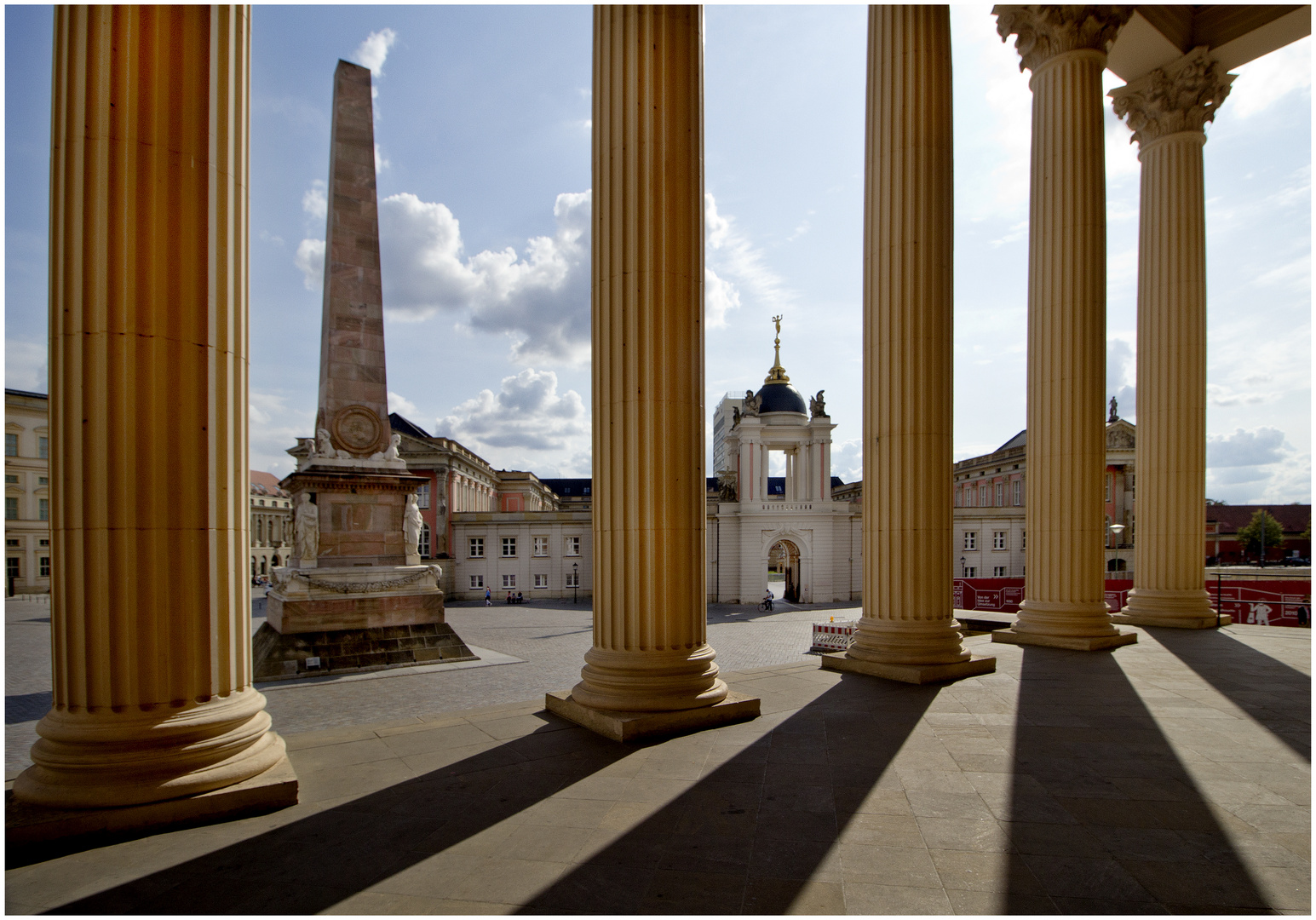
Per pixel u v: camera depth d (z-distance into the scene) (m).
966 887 4.92
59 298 6.34
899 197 12.46
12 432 67.06
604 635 9.40
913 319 12.34
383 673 23.59
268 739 7.19
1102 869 5.16
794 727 9.03
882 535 12.59
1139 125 19.97
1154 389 19.25
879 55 12.77
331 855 5.55
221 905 4.84
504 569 61.97
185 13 6.62
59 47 6.43
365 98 26.14
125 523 6.26
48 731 6.27
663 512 9.15
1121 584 38.50
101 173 6.24
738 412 68.62
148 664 6.37
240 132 7.11
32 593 67.50
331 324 25.34
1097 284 15.37
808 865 5.27
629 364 9.17
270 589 26.52
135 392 6.30
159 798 6.11
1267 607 26.67
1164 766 7.43
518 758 7.82
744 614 51.81
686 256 9.30
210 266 6.69
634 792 6.79
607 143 9.40
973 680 11.83
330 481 24.94
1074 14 15.38
